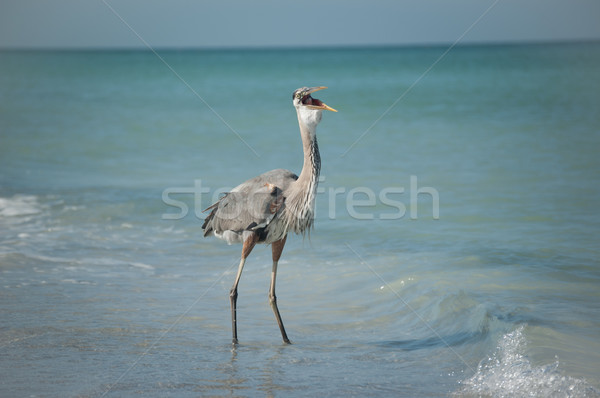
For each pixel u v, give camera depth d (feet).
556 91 132.57
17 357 21.17
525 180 51.21
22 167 61.82
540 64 258.78
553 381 18.11
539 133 76.89
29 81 196.24
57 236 37.99
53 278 30.42
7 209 43.98
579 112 96.48
